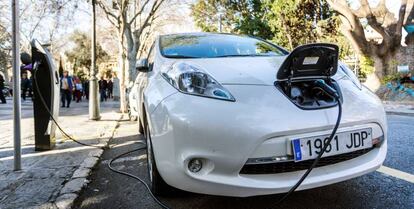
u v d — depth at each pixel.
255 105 2.33
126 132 6.41
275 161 2.26
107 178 3.51
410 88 14.11
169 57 3.32
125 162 4.12
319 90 2.50
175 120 2.34
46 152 4.48
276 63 2.96
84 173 3.48
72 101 20.22
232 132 2.23
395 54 14.70
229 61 2.97
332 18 18.98
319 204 2.71
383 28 14.80
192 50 3.44
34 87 4.52
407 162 3.77
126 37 11.80
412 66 14.30
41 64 4.52
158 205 2.79
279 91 2.46
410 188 2.96
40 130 4.58
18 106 3.55
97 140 5.38
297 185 2.28
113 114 10.24
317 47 2.44
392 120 7.95
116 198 2.96
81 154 4.34
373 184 3.09
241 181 2.25
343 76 2.92
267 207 2.67
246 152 2.22
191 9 24.75
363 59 15.62
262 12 22.75
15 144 3.56
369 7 14.77
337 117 2.40
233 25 25.98
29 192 2.94
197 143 2.27
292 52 2.41
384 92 14.82
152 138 2.58
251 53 3.46
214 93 2.39
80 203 2.87
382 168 3.55
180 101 2.41
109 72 49.81
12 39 3.52
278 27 20.75
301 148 2.29
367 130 2.55
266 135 2.23
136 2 15.16
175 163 2.35
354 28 15.17
